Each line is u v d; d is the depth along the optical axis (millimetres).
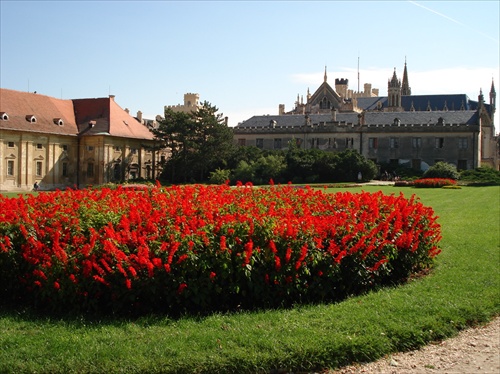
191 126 92000
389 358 9266
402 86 175500
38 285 11531
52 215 13242
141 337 9633
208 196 17141
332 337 9508
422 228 15367
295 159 88188
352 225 13273
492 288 13086
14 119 78500
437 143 101188
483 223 27297
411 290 12891
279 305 11594
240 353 8891
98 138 87125
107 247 11109
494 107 145500
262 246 11742
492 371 8719
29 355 8922
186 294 10891
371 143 105625
